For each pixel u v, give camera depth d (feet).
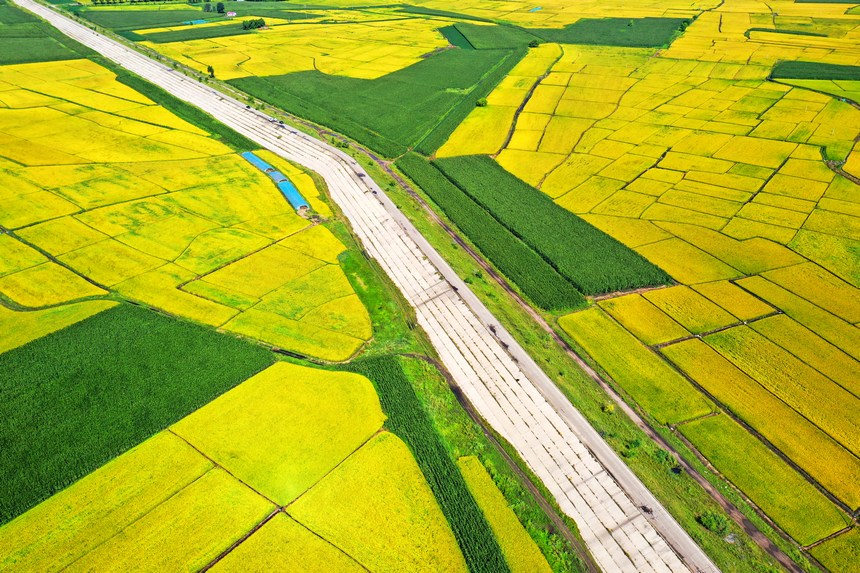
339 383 180.96
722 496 148.56
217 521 137.80
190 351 189.47
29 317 204.13
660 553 134.41
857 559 134.10
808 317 209.87
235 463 152.25
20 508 138.51
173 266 236.84
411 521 139.74
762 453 159.94
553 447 160.97
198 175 314.96
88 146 340.80
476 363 190.80
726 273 235.61
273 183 313.53
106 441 156.25
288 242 259.60
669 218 276.21
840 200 286.25
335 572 127.85
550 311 216.74
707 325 207.31
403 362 193.77
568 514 146.10
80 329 198.08
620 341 200.95
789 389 179.63
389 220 271.49
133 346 191.01
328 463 153.58
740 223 269.64
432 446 159.94
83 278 226.99
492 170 329.31
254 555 130.62
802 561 133.80
